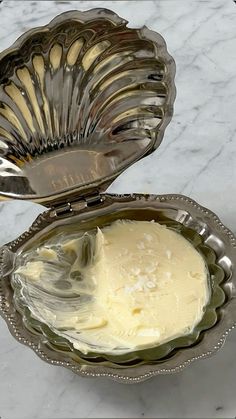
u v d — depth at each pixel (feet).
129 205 1.82
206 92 2.26
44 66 1.73
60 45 1.70
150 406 1.76
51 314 1.70
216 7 2.46
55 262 1.74
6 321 1.71
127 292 1.67
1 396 1.80
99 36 1.71
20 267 1.74
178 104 2.23
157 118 1.81
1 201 1.93
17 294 1.74
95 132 1.84
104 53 1.76
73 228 1.81
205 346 1.65
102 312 1.67
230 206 2.02
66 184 1.79
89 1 2.50
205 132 2.17
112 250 1.73
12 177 1.77
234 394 1.76
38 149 1.80
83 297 1.70
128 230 1.77
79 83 1.79
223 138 2.15
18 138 1.78
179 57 2.35
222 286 1.74
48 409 1.78
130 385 1.78
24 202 2.07
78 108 1.82
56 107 1.80
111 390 1.78
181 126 2.18
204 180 2.08
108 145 1.83
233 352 1.79
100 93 1.82
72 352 1.68
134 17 2.47
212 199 2.04
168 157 2.12
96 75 1.79
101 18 1.67
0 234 2.03
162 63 1.73
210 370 1.78
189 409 1.75
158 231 1.77
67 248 1.76
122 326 1.65
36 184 1.78
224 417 1.74
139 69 1.77
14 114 1.76
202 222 1.81
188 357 1.65
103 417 1.76
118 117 1.84
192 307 1.68
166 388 1.77
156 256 1.72
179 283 1.69
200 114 2.21
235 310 1.69
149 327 1.65
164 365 1.64
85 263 1.74
